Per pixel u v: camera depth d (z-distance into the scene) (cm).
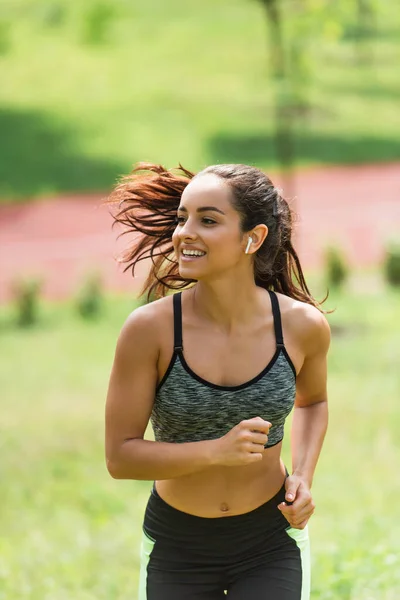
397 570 841
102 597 936
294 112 5584
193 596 571
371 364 2125
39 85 5981
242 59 6506
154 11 7550
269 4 3069
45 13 3297
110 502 1412
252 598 560
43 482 1531
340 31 2742
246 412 545
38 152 4928
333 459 1538
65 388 2095
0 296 3066
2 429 1808
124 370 549
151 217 618
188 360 546
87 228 3834
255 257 565
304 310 565
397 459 1529
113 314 2805
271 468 569
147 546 582
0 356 2395
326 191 4381
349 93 6094
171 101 5756
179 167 626
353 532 1072
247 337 552
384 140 5259
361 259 3344
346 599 788
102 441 1742
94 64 6347
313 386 592
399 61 6838
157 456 532
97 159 4869
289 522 555
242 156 4962
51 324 2734
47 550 1150
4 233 3841
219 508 562
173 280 630
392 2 2825
